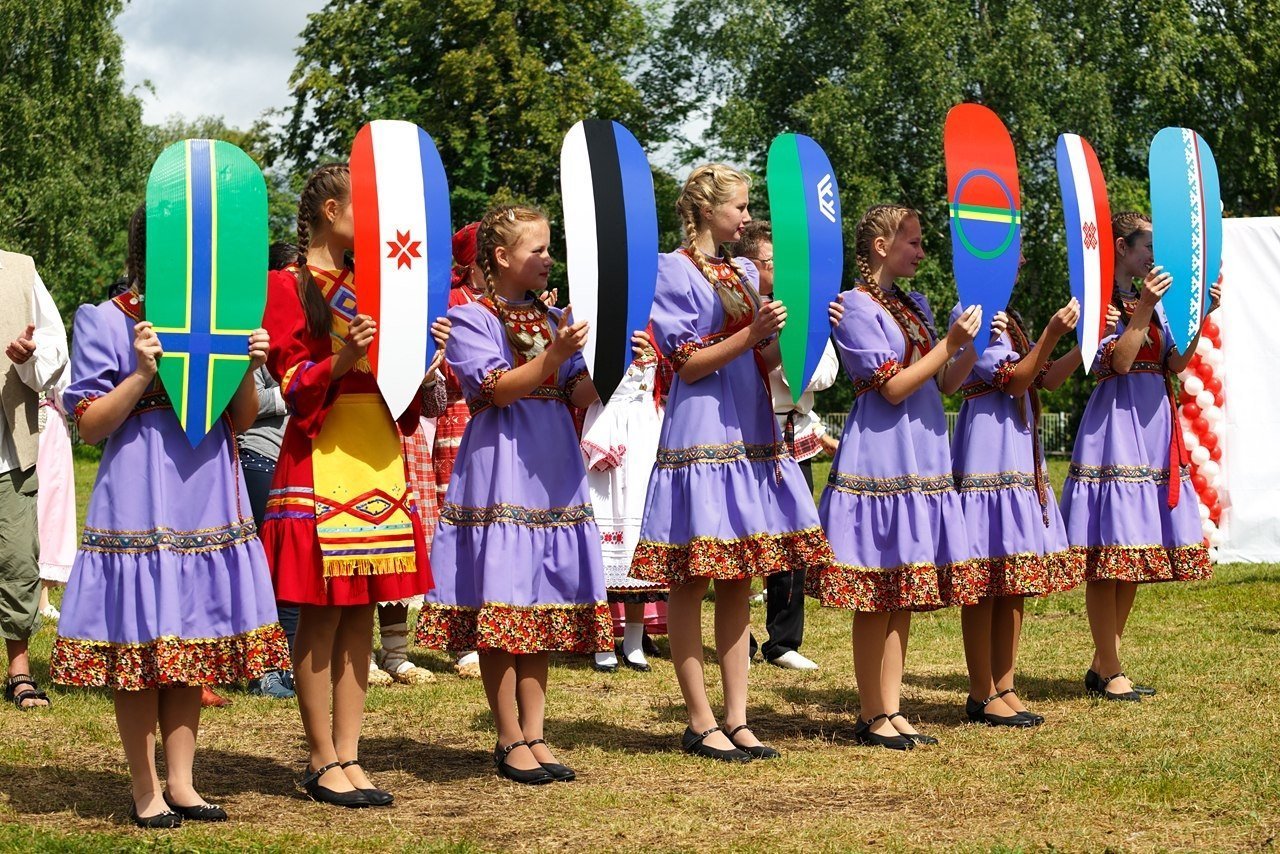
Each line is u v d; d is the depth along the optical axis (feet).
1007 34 101.86
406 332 16.51
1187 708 21.70
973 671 21.65
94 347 15.46
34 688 22.66
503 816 15.99
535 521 17.74
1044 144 103.81
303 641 16.63
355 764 16.98
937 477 20.34
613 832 15.28
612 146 18.21
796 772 18.15
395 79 102.47
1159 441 23.39
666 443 19.15
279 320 16.28
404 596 16.67
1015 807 16.20
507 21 100.37
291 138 106.32
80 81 123.03
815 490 69.36
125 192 139.85
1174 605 32.73
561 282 99.76
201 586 15.48
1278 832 15.05
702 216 19.33
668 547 18.97
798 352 18.66
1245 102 112.88
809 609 34.81
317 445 16.49
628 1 115.44
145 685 15.21
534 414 17.87
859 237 20.59
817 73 115.44
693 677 19.29
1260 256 39.04
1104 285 22.35
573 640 17.78
